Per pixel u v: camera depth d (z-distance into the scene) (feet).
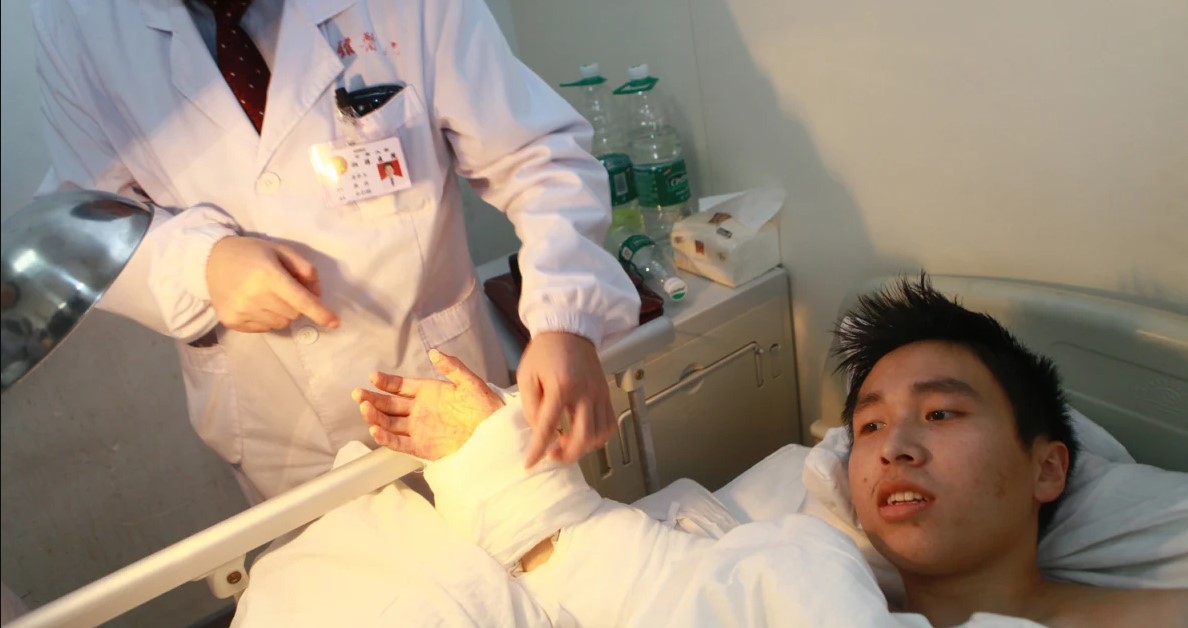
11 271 1.77
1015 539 2.99
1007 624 2.55
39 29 3.45
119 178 3.65
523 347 4.98
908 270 4.47
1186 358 3.18
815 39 4.38
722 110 5.11
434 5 3.51
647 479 3.90
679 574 2.81
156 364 5.57
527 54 6.53
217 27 3.43
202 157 3.48
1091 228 3.62
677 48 5.22
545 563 3.10
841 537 2.77
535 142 3.58
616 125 5.85
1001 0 3.57
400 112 3.53
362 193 3.47
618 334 3.45
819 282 5.01
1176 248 3.37
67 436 5.43
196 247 3.22
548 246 3.23
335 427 3.85
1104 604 2.84
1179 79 3.14
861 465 3.10
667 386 4.80
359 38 3.50
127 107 3.45
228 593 2.93
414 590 2.82
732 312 4.95
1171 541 3.05
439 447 3.12
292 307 3.10
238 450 4.08
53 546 5.56
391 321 3.70
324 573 2.97
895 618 2.57
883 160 4.34
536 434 2.80
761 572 2.64
